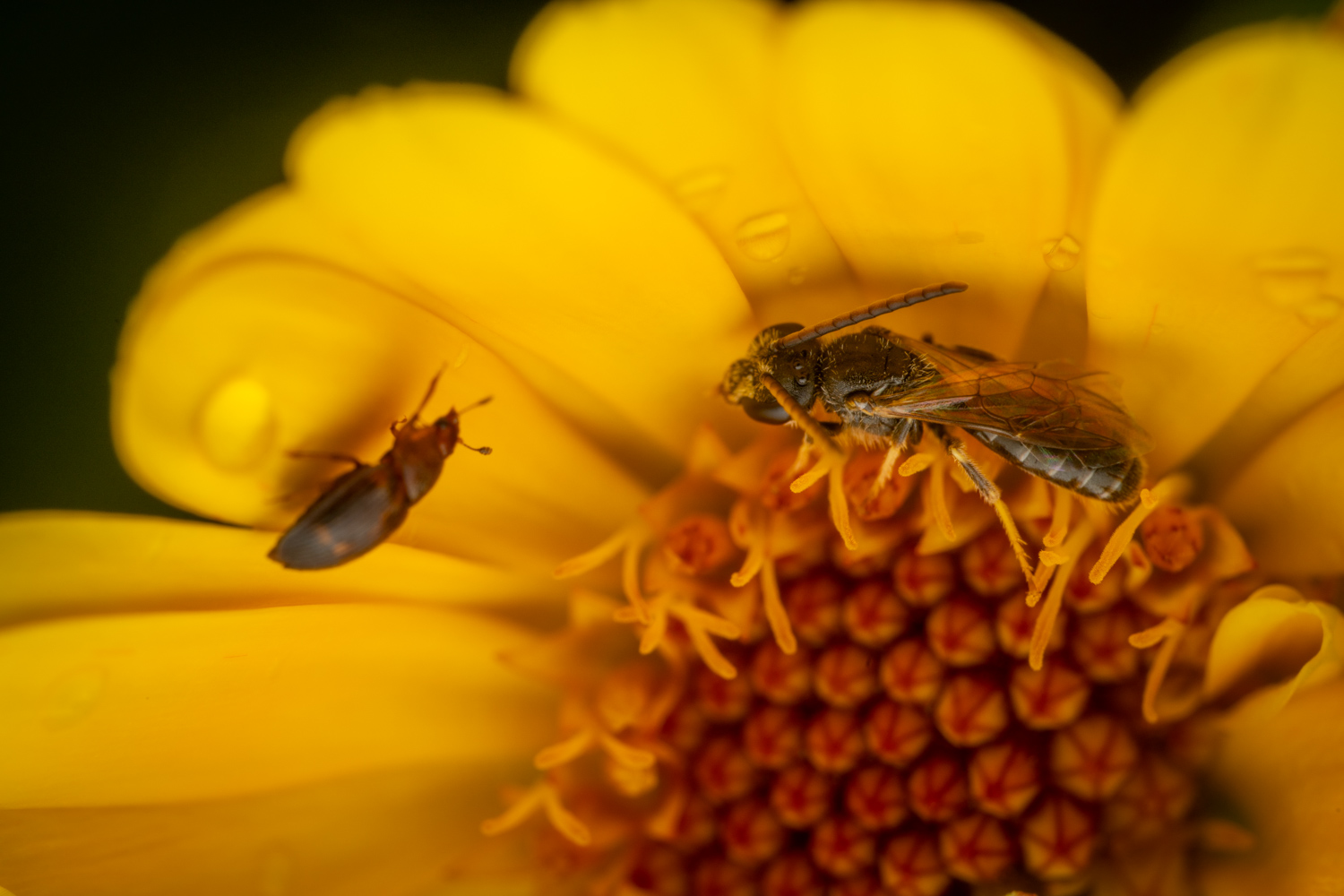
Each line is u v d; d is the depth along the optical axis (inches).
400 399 2.4
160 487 2.4
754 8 2.3
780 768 2.6
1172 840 2.5
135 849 2.5
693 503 2.6
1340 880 2.4
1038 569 2.5
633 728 2.6
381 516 2.4
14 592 2.4
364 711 2.6
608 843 2.6
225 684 2.5
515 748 2.6
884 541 2.6
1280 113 2.2
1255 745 2.5
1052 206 2.3
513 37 2.6
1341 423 2.4
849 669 2.6
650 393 2.5
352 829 2.6
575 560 2.5
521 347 2.5
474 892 2.6
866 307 2.4
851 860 2.6
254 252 2.4
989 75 2.2
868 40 2.2
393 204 2.4
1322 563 2.5
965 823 2.6
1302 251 2.3
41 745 2.4
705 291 2.4
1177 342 2.4
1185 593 2.5
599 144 2.4
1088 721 2.6
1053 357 2.5
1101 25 2.6
